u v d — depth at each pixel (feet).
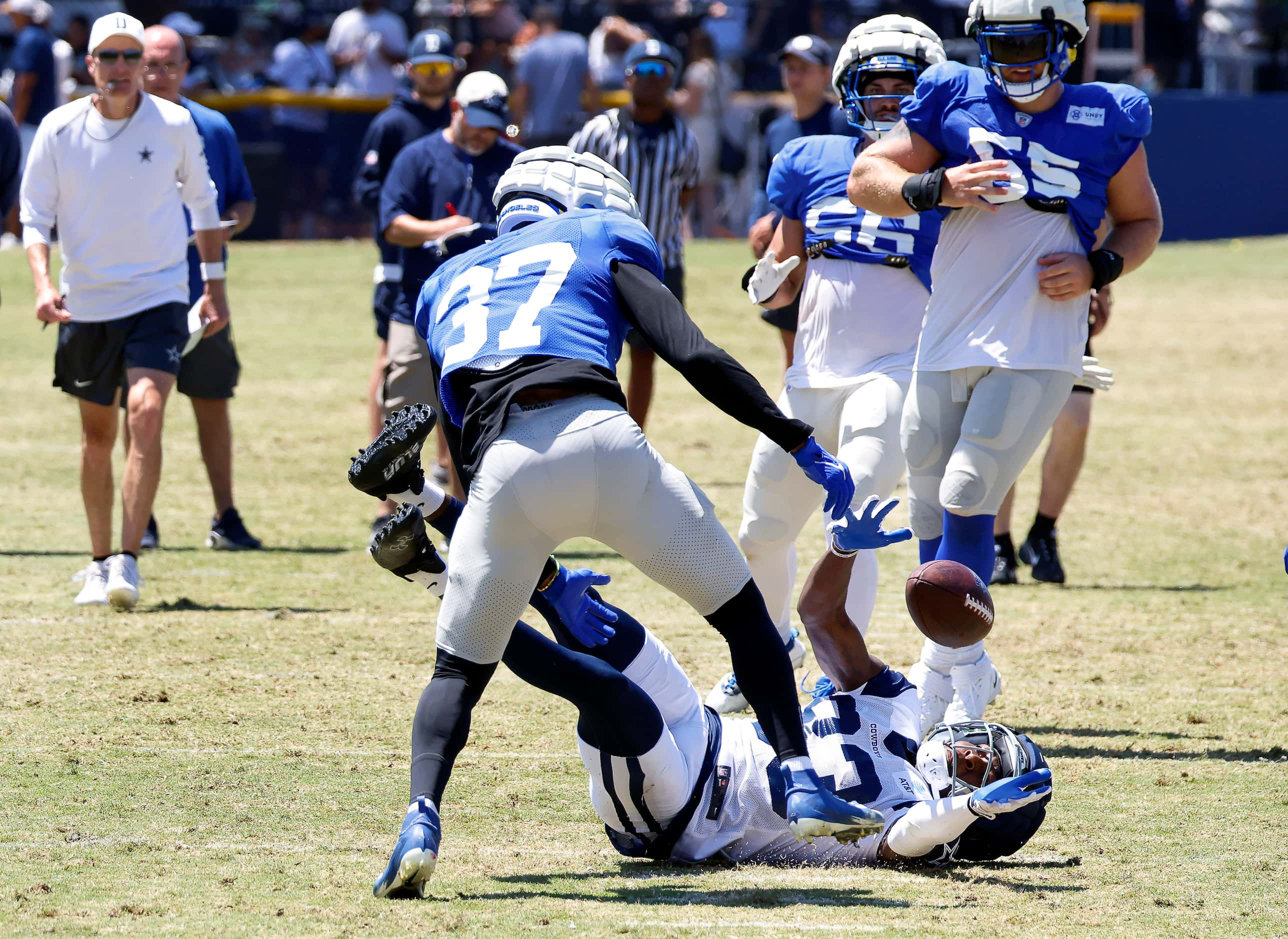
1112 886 48.60
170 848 51.62
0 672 73.41
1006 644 82.69
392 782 59.47
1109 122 60.75
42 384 163.32
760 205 132.36
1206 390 173.37
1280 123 294.66
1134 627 86.38
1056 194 60.85
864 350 68.18
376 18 247.29
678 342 47.67
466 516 47.78
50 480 123.44
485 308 48.75
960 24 266.16
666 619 85.97
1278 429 153.48
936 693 60.80
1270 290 233.96
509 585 47.32
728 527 107.55
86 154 86.79
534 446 46.37
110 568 86.79
